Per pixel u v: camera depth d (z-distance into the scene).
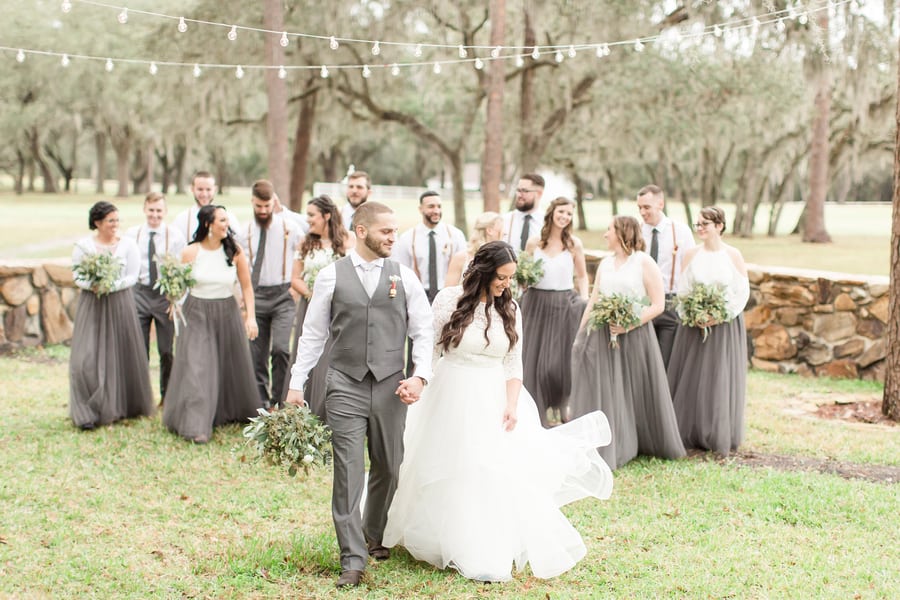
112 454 5.80
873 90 18.53
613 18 14.46
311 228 6.34
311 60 16.47
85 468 5.46
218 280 6.27
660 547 4.34
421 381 3.97
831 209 49.06
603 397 5.66
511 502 4.02
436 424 4.14
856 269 19.17
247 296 6.38
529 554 3.99
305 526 4.62
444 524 4.02
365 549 3.95
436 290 6.98
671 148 19.91
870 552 4.26
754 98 17.42
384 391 3.98
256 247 6.90
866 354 8.59
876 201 55.25
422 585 3.88
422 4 15.86
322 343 4.08
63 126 38.78
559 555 3.99
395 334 4.00
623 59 16.88
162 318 7.11
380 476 4.11
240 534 4.48
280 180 13.41
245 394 6.55
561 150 22.11
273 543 4.31
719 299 5.86
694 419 6.14
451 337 4.11
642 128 18.44
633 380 5.82
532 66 18.53
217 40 15.98
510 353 4.25
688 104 17.72
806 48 13.29
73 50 18.41
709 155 25.95
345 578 3.84
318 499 5.04
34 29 18.50
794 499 5.00
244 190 70.62
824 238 25.80
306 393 5.99
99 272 6.25
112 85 22.83
